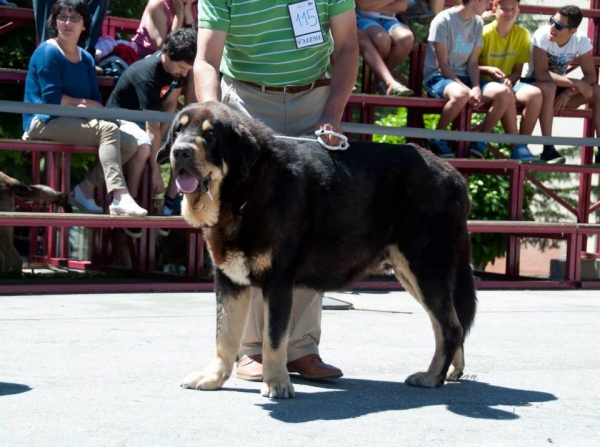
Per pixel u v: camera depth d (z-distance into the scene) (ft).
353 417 16.33
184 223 34.37
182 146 16.53
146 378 19.03
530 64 46.11
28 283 34.50
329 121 19.77
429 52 43.88
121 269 40.27
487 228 38.70
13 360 20.38
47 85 34.78
